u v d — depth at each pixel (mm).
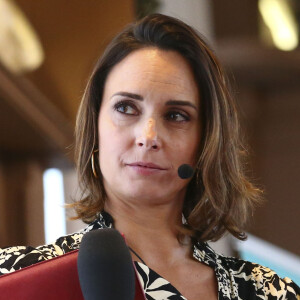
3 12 13711
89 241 3834
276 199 17969
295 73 18375
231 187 5684
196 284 5352
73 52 14086
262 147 18578
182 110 5301
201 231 5629
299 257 17031
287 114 18719
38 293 4234
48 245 5254
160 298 4867
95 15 14008
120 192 5215
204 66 5414
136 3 14195
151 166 5137
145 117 5184
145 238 5316
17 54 13836
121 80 5262
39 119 14430
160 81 5215
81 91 5836
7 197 15609
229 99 5652
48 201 15922
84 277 3775
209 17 17516
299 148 18547
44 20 14000
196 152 5469
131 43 5379
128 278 3785
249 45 17547
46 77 14234
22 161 15734
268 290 5520
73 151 5809
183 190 5457
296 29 17984
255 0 17719
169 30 5395
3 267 4992
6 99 13953
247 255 16406
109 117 5258
